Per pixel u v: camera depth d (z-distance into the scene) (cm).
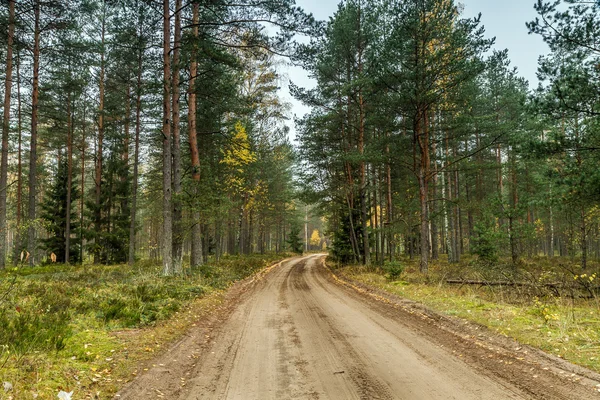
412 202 2506
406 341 680
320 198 2680
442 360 564
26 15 1802
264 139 2997
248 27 1552
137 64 2178
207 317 898
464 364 543
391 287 1417
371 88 1853
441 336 714
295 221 5503
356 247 2600
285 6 1409
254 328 795
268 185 3550
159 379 478
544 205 1299
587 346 581
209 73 1792
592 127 1270
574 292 1077
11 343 517
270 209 4116
